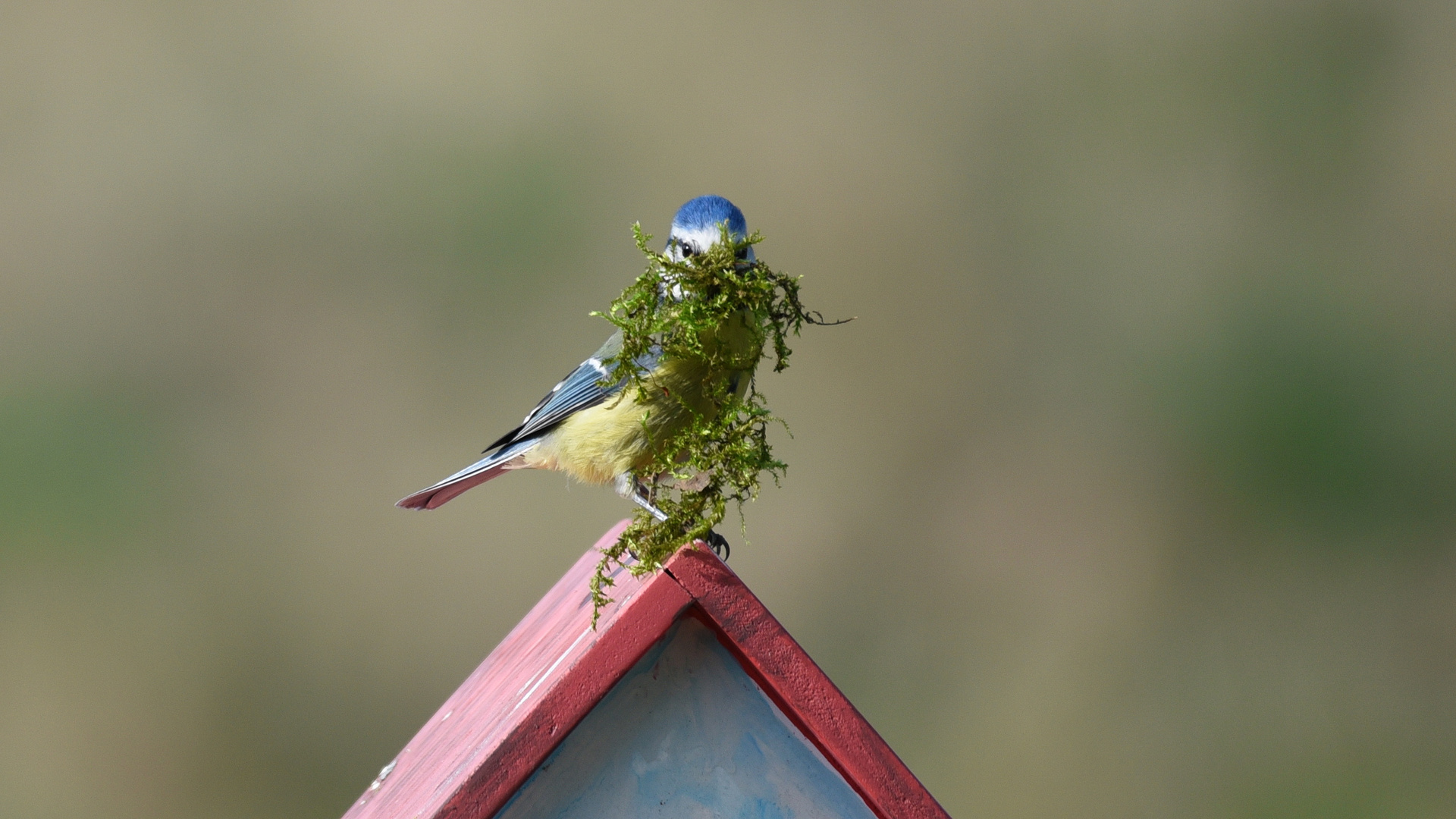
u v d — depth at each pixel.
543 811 4.60
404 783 5.52
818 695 4.60
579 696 4.48
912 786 4.63
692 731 4.67
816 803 4.71
